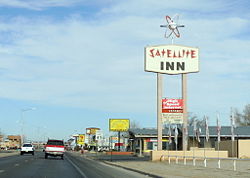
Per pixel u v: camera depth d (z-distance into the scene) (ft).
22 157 178.40
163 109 144.46
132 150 296.10
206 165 107.55
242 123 303.68
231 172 81.41
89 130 472.44
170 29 150.20
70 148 581.53
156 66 146.10
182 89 146.20
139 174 89.40
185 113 144.36
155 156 140.26
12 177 69.72
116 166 123.95
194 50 148.25
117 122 226.99
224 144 162.20
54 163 130.21
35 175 76.23
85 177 76.74
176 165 111.34
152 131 231.09
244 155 148.05
